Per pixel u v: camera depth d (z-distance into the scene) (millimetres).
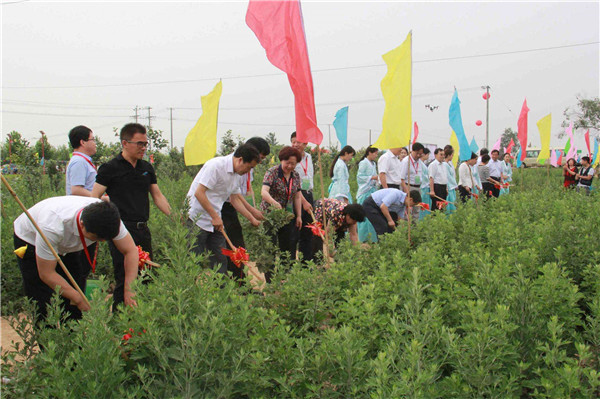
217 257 6219
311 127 5551
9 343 5031
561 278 4172
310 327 4180
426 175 12391
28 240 3992
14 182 14547
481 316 3135
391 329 3430
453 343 3086
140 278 3539
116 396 2668
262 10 5512
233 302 3441
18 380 2709
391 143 7207
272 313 3553
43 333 3137
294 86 5484
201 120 7590
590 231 6102
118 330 3193
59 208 3861
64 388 2582
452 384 2994
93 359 2721
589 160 17094
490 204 10477
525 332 3527
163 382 2926
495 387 3008
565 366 2941
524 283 3822
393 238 6430
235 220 6469
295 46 5477
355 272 4910
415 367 2914
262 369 3066
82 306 3801
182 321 3109
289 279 4504
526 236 6301
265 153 6570
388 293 4348
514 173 33469
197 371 2809
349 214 7102
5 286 6516
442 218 7445
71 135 6234
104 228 3617
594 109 51781
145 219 5461
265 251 5684
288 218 6461
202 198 5746
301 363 2996
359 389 2934
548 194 11430
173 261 3670
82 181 6102
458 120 11258
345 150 9844
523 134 14859
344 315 3936
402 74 7137
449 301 4090
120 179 5246
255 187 19297
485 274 4000
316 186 20047
